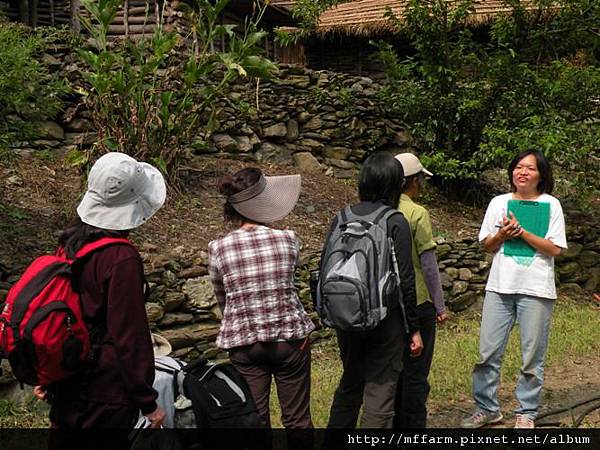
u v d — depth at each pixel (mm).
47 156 7621
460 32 8953
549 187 4504
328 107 9594
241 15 13156
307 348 3652
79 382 2584
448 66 9023
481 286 7902
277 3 13625
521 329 4398
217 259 3602
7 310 2551
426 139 9656
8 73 5758
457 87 9055
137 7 11664
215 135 8789
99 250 2590
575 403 5027
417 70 9273
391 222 3631
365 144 9820
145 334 2586
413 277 3611
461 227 8695
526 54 8992
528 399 4398
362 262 3506
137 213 2729
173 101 7719
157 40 7281
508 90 8820
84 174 7074
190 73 7332
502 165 9430
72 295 2561
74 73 8062
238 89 8992
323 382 5449
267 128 9203
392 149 10117
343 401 3877
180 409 2939
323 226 7941
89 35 12078
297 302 3656
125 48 8164
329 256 3635
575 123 8938
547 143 7848
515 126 8836
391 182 3770
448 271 7633
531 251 4367
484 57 8953
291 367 3578
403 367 4031
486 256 8047
